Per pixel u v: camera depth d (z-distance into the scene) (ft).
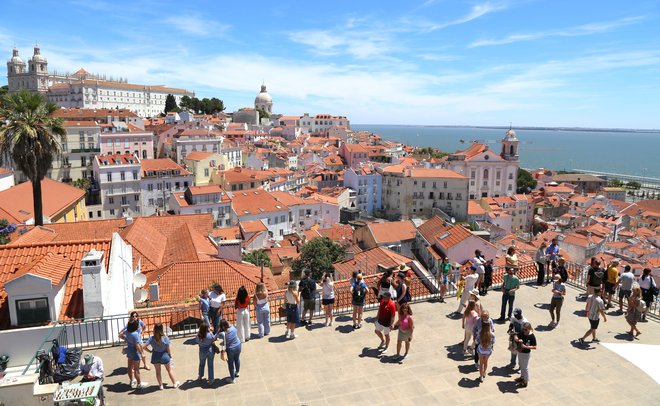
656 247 352.49
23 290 57.52
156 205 349.20
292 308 61.62
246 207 317.42
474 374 54.19
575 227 437.58
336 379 52.95
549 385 52.19
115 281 67.87
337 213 368.48
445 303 75.10
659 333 64.95
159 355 49.47
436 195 426.92
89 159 378.32
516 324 54.08
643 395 50.72
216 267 104.88
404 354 58.44
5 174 220.23
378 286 68.18
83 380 47.39
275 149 610.65
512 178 493.77
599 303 60.23
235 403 48.34
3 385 43.98
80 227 133.69
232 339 51.16
